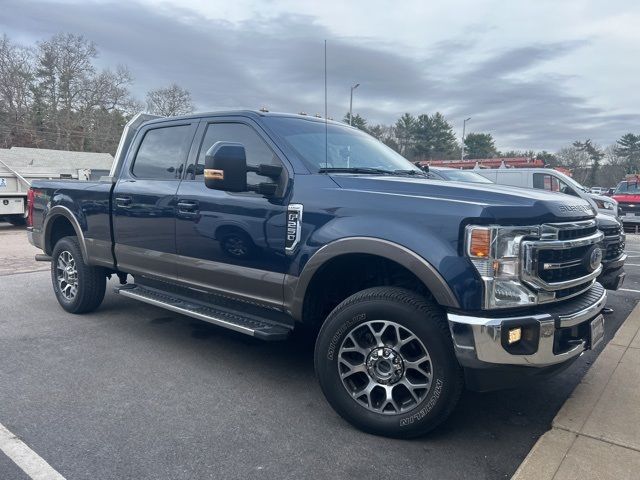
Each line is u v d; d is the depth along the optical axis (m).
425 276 3.02
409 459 3.04
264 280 3.80
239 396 3.86
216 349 4.88
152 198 4.64
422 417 3.12
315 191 3.57
